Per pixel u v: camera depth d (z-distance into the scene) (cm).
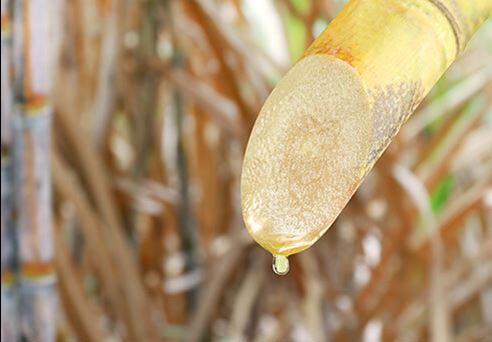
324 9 129
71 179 115
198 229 152
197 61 144
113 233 126
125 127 158
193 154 150
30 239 80
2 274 81
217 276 139
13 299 81
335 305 140
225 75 128
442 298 129
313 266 137
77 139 119
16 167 78
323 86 35
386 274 142
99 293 147
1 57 73
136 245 147
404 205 134
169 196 149
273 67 131
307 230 36
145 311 132
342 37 35
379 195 138
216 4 140
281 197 36
